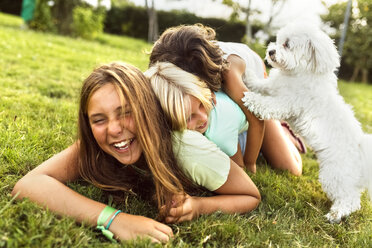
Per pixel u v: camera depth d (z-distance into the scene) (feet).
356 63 50.72
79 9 41.19
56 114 10.11
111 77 5.45
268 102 7.86
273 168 9.39
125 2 59.47
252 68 9.45
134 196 6.60
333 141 7.76
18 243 4.56
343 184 7.50
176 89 5.58
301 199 7.70
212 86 6.67
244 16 28.17
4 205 5.40
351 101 23.59
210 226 5.84
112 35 54.19
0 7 62.39
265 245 5.72
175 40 6.62
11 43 22.22
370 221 7.37
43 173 5.84
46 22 39.52
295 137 11.09
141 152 5.93
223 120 6.64
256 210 6.99
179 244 5.29
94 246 5.05
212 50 6.77
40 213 5.19
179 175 6.10
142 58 27.22
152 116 5.55
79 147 6.31
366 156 7.44
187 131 5.77
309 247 6.00
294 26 8.56
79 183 6.73
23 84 13.24
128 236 5.24
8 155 7.07
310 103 8.14
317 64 8.20
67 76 15.75
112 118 5.38
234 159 8.13
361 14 49.55
